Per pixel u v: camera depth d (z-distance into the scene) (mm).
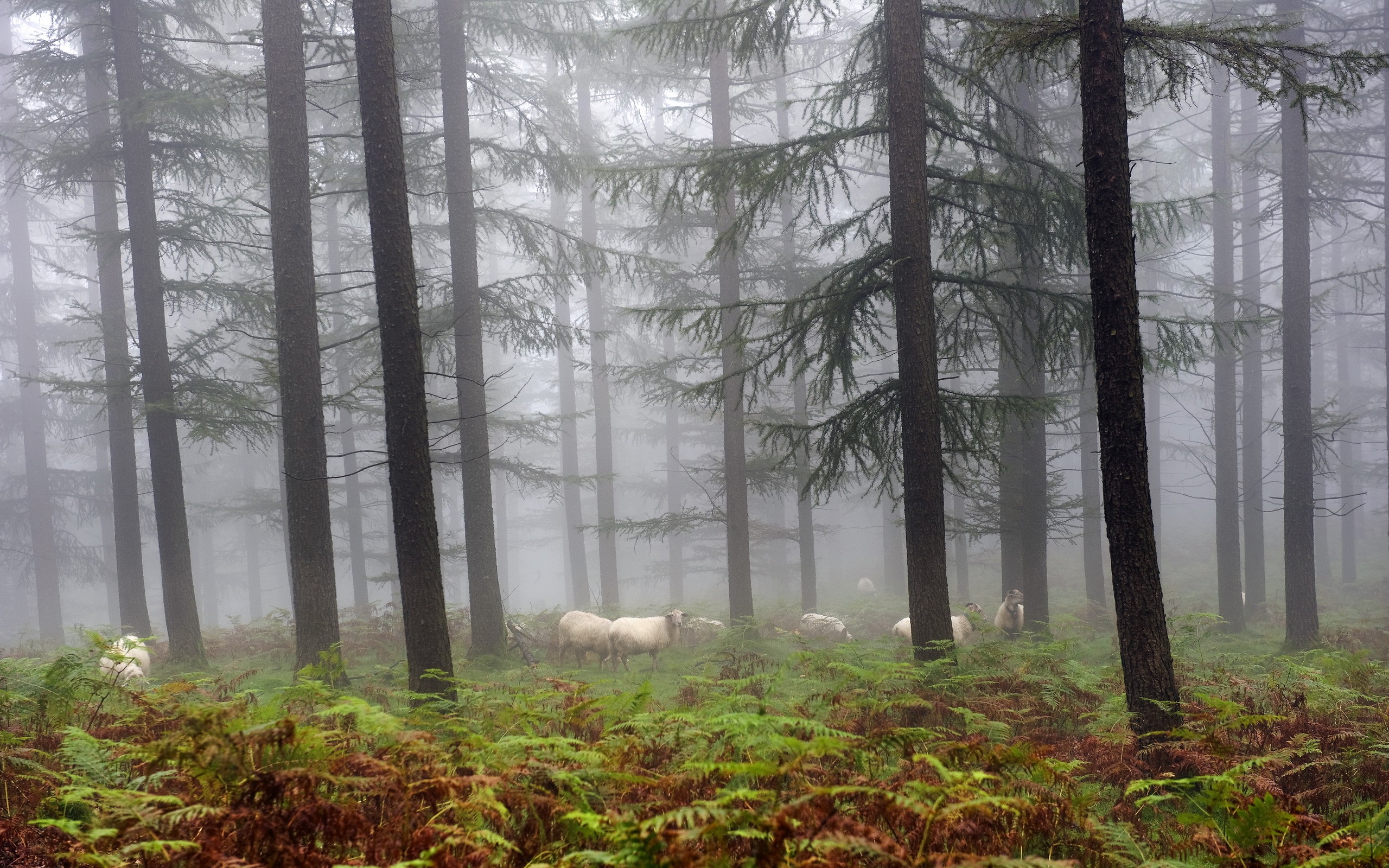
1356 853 4211
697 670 14008
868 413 11633
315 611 12648
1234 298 18734
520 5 17703
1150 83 10258
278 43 13047
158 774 5090
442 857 3949
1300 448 16594
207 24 18078
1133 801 6035
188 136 16641
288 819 4109
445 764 5219
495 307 18297
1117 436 7398
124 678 8742
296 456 12781
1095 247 7492
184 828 4066
